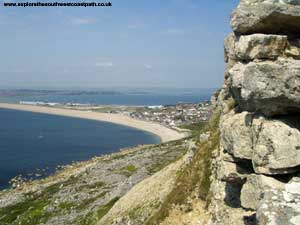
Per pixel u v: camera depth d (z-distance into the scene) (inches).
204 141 1307.8
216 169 1023.6
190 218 1057.5
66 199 2615.7
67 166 5118.1
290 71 535.8
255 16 628.4
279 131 552.1
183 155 1871.3
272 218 510.9
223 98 987.3
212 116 1379.2
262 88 548.7
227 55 903.7
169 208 1167.6
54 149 7775.6
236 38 684.1
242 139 609.3
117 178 2945.4
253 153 582.6
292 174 552.4
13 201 2957.7
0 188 4365.2
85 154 7170.3
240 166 656.4
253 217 684.1
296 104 541.6
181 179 1267.2
